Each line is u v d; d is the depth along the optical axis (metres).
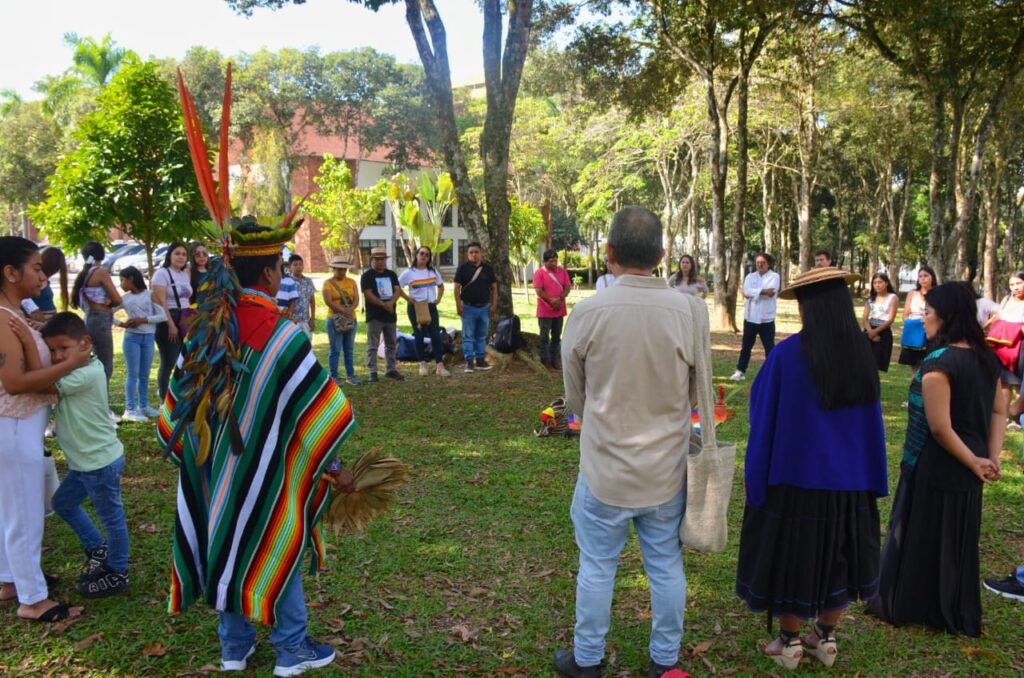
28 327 3.49
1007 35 14.41
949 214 16.22
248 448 2.89
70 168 11.28
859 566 3.18
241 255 2.97
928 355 3.54
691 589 4.14
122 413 7.86
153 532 4.78
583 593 3.10
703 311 2.99
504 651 3.51
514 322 11.27
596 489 2.97
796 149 31.80
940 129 15.72
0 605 3.79
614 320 2.89
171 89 11.60
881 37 17.67
